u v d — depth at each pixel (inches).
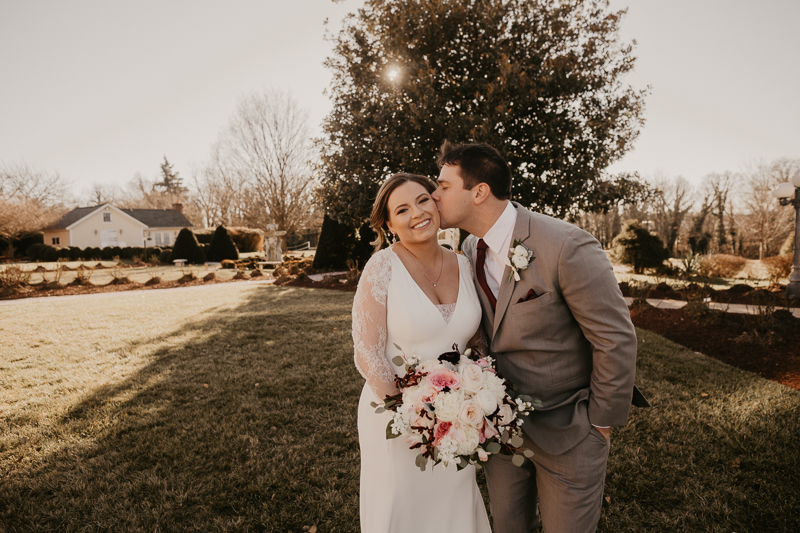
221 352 219.3
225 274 709.3
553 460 64.1
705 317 248.1
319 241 679.1
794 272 335.9
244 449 121.9
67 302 403.5
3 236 1294.3
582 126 387.2
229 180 1606.8
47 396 163.6
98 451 122.9
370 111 407.8
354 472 110.7
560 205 394.6
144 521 93.8
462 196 67.0
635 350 60.4
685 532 88.2
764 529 87.8
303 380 174.6
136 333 265.1
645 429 128.4
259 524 93.5
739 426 127.9
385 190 71.0
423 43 395.5
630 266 645.9
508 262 65.3
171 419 141.7
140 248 1228.5
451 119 367.2
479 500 76.6
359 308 69.8
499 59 375.6
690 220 1721.2
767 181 1401.3
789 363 180.4
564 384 65.3
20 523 94.0
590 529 63.0
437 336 70.6
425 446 61.7
